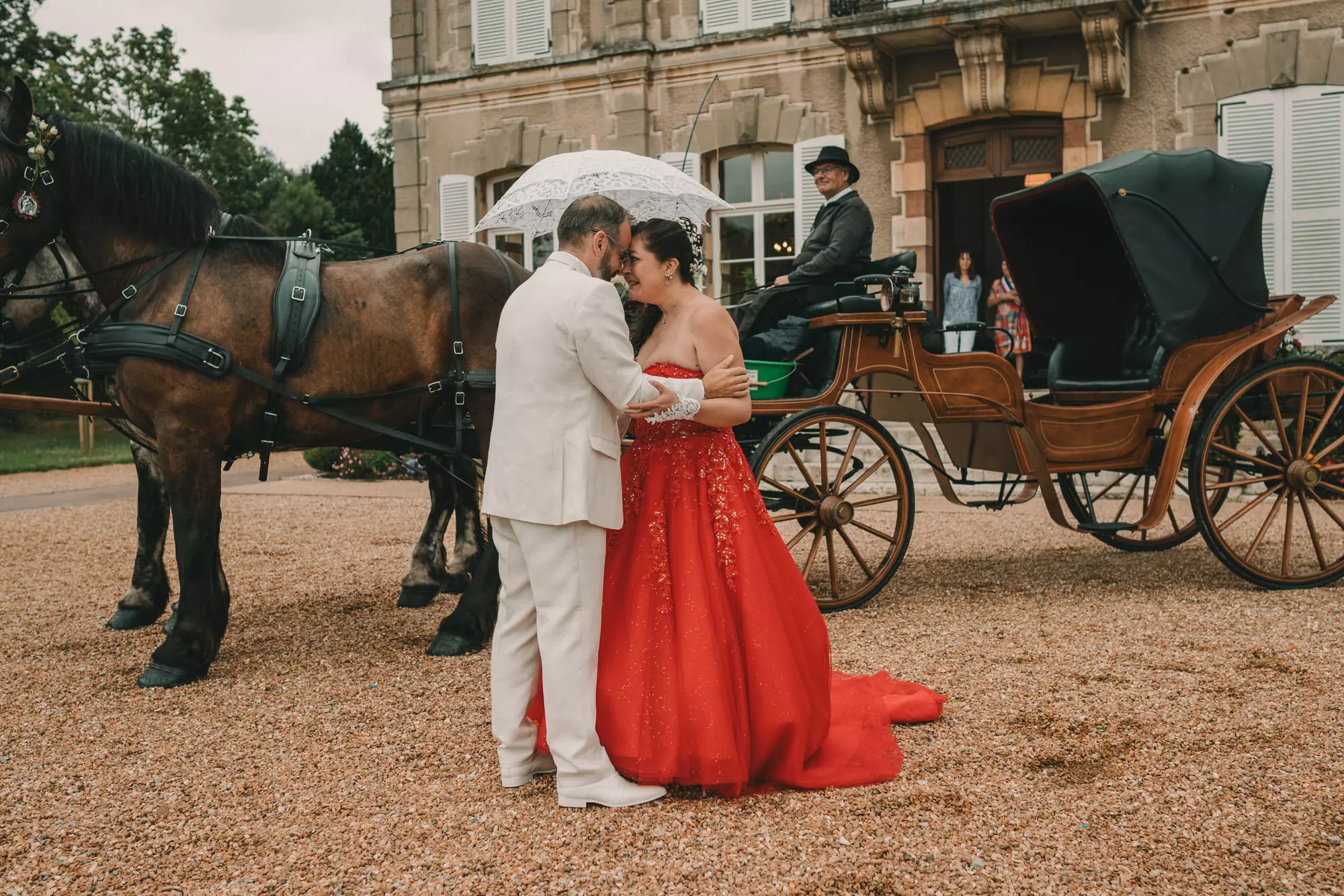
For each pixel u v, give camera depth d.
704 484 3.06
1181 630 4.66
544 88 14.07
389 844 2.69
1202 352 5.69
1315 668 4.03
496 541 2.99
